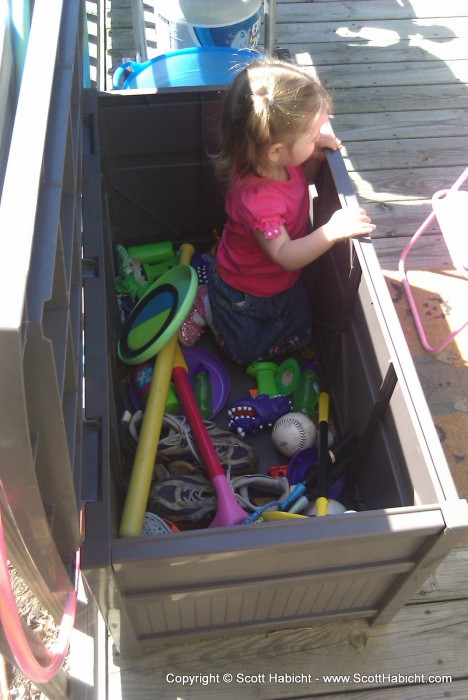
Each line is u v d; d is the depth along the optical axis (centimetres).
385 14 285
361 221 125
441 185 222
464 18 284
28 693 125
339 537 93
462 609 139
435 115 245
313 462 147
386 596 123
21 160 67
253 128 130
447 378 175
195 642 133
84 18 163
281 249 137
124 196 174
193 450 142
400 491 117
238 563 98
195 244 191
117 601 102
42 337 65
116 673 130
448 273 197
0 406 61
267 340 162
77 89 130
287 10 284
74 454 90
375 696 128
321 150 144
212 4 196
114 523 123
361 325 129
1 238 61
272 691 129
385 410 121
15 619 73
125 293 177
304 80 129
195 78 185
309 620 130
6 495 71
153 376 148
